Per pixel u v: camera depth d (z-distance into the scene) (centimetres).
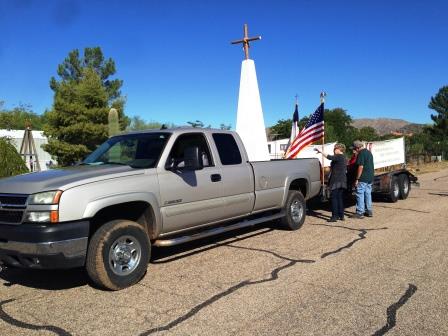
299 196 889
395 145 1370
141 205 580
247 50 1234
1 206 517
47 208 491
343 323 436
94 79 3177
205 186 655
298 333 417
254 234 848
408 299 495
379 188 1258
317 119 1074
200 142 680
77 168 602
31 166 1670
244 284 554
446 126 5762
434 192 1520
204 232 670
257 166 769
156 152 615
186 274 600
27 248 491
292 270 609
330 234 841
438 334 412
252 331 423
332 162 989
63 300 515
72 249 500
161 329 432
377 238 798
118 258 539
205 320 450
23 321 458
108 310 481
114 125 1454
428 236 808
